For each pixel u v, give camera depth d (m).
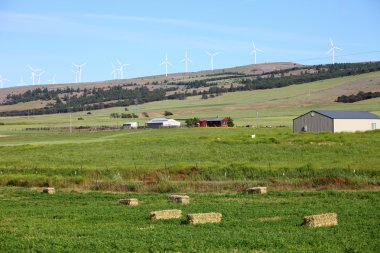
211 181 51.38
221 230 26.48
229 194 43.44
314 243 22.91
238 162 60.56
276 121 166.88
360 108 173.38
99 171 58.94
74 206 39.72
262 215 31.59
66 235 26.61
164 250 22.45
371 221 28.14
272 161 61.22
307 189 45.59
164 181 50.91
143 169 57.59
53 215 34.81
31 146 94.44
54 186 54.25
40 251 22.97
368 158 59.75
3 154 85.75
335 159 60.06
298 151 69.31
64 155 79.75
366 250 21.72
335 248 22.05
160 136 114.44
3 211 37.53
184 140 92.56
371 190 43.06
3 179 57.25
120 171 57.78
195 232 25.92
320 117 103.12
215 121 164.62
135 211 34.84
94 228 28.86
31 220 32.91
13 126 191.88
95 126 182.75
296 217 30.45
